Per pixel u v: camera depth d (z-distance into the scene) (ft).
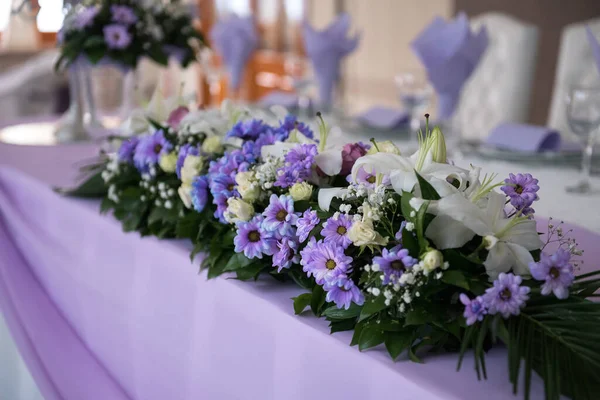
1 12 7.94
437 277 2.08
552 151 5.00
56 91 13.16
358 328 2.27
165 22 5.88
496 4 11.25
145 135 3.73
